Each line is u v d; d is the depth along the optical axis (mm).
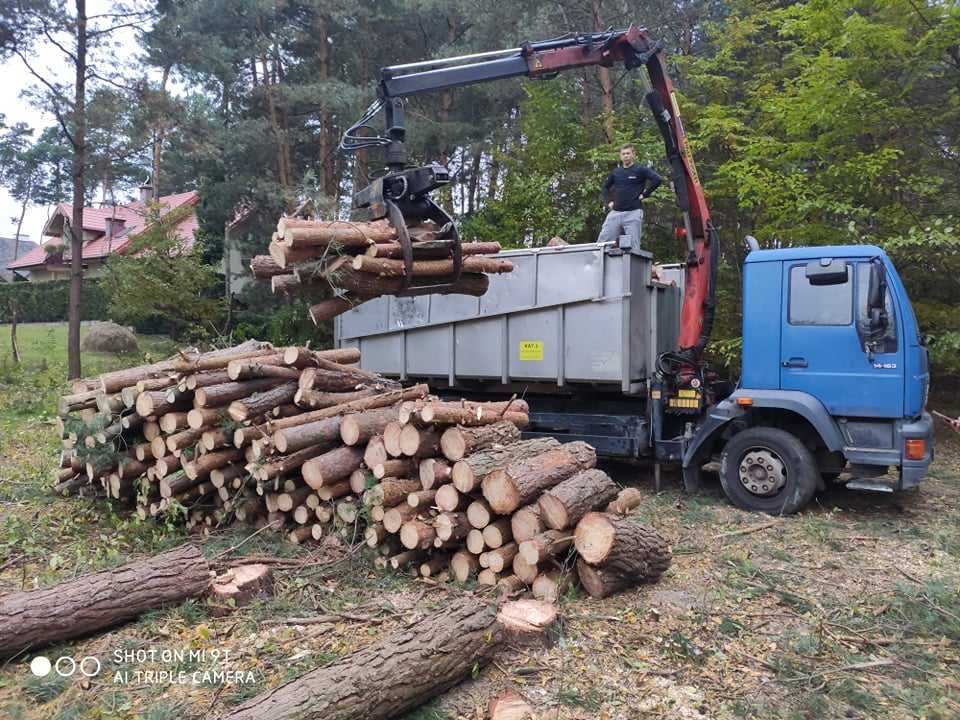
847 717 3365
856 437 6617
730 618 4402
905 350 6375
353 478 5273
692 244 7758
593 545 4488
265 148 17062
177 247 16562
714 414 7184
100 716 3352
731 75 15164
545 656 3891
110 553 5242
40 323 28297
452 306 8422
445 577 4867
